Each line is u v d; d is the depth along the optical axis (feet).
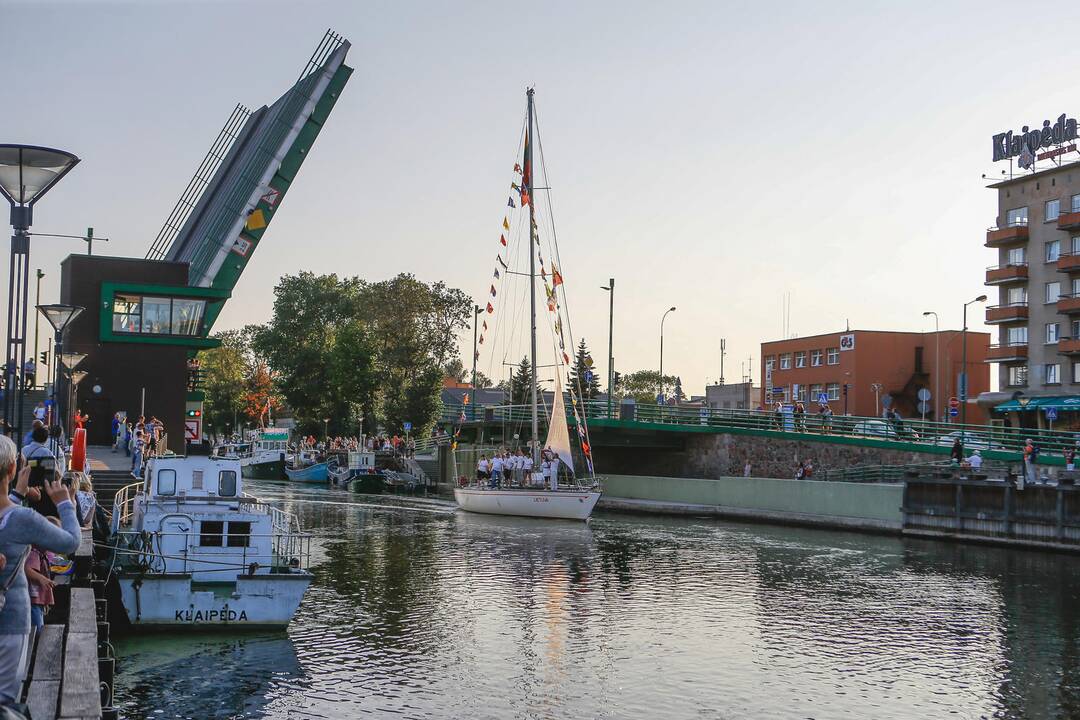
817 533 139.13
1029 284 221.46
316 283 364.58
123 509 81.97
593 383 351.67
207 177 209.87
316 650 64.54
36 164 43.80
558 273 167.94
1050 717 52.90
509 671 60.80
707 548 121.19
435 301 324.19
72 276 152.56
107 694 38.11
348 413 342.03
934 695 56.75
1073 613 79.77
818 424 186.91
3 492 19.01
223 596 67.05
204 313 155.94
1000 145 228.22
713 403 380.17
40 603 26.04
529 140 175.42
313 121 162.40
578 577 96.63
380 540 126.72
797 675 60.64
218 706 52.60
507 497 162.40
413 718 51.31
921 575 99.81
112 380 152.15
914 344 274.16
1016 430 164.35
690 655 65.31
